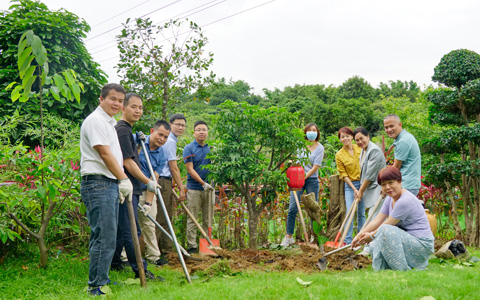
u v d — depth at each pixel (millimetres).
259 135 6305
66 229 5527
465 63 6918
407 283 3535
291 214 6570
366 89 48656
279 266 4727
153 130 5055
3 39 7141
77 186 4668
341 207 6398
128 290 3609
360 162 6234
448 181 7012
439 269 4461
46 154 4422
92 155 3645
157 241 5477
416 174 5484
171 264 5086
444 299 3090
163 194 5488
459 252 5199
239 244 6598
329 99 46594
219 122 6000
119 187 3615
